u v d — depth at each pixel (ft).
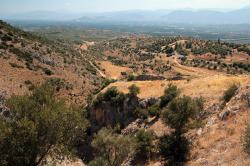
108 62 616.80
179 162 92.79
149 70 519.60
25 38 362.33
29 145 73.56
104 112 155.43
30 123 71.51
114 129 140.36
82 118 85.25
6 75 225.56
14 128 71.36
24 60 283.38
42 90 83.56
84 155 140.56
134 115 141.08
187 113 103.96
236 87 111.04
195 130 102.32
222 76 148.36
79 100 242.37
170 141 103.96
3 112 81.51
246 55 595.06
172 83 156.66
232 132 85.51
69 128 81.51
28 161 73.10
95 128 154.61
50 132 76.79
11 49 291.17
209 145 88.38
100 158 106.11
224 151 79.15
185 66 555.69
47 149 79.20
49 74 280.72
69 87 266.98
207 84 138.41
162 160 100.32
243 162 68.39
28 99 79.30
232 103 98.53
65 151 83.61
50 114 75.05
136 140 110.73
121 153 108.37
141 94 149.69
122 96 151.43
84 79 319.27
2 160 69.92
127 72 486.79
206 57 606.14
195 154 90.07
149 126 127.65
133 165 107.76
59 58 352.49
